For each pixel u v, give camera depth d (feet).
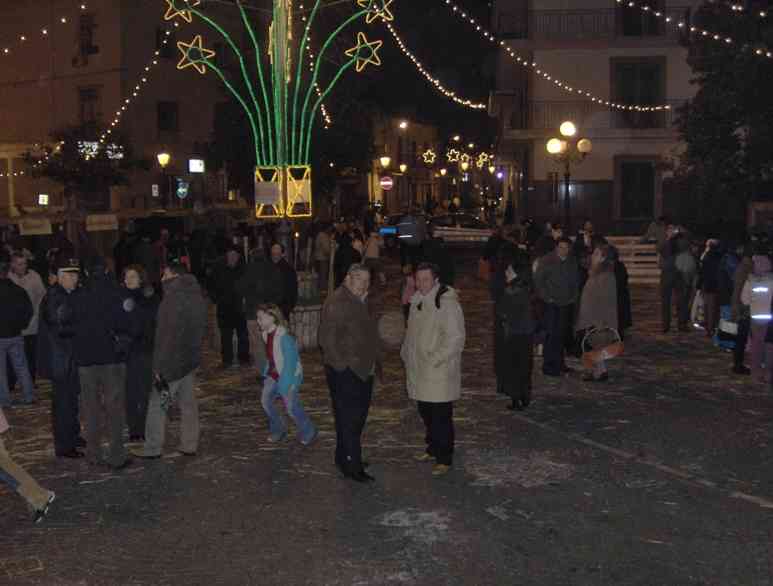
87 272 30.25
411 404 37.65
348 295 27.14
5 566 21.25
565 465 28.71
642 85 116.47
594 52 116.47
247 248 75.25
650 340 54.24
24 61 139.85
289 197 49.57
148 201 133.08
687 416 35.12
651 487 26.50
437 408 27.81
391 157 212.23
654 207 116.26
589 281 41.57
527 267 36.09
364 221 118.21
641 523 23.56
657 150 115.65
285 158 49.44
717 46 83.15
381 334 30.78
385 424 34.27
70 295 29.12
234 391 40.70
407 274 47.06
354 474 27.20
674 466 28.58
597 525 23.41
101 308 28.63
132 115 131.44
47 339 31.04
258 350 42.88
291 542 22.43
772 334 39.58
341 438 27.58
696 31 87.45
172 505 25.40
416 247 65.41
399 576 20.26
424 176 238.89
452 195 263.29
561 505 24.97
